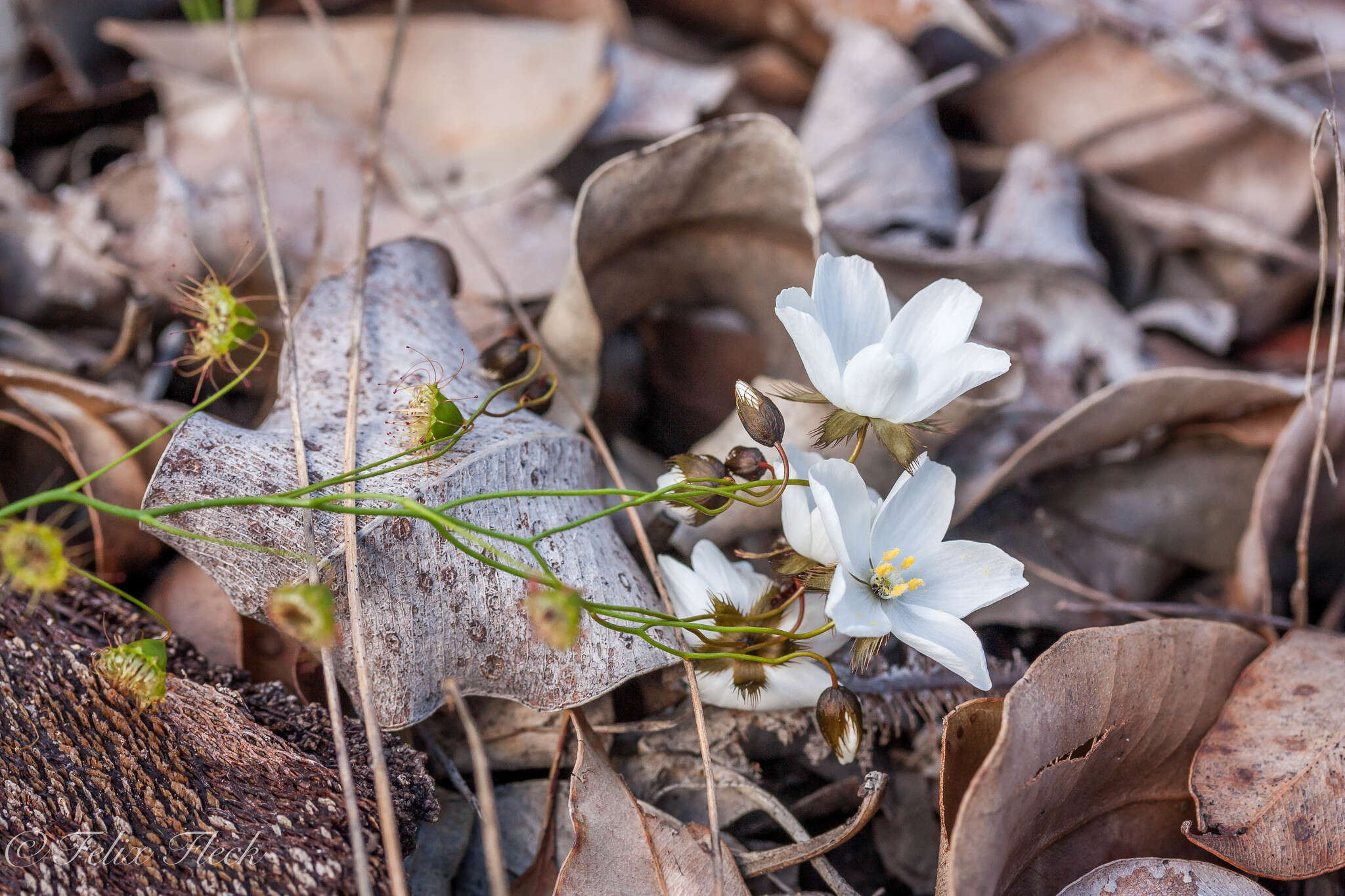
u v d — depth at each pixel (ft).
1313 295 1.13
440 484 0.79
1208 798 0.79
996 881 0.74
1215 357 1.11
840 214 1.15
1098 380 1.05
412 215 1.08
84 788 0.75
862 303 0.79
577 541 0.82
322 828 0.76
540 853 0.81
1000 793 0.73
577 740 0.81
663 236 0.94
